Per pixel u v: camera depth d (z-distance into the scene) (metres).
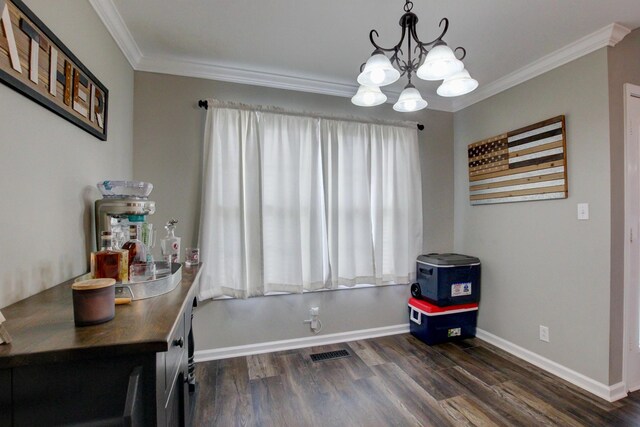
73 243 1.31
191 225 2.37
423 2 1.66
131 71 2.18
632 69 1.99
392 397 1.92
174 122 2.33
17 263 0.95
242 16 1.79
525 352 2.41
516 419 1.71
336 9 1.73
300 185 2.59
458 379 2.12
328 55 2.23
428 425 1.67
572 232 2.08
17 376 0.62
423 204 3.06
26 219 1.00
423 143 3.06
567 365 2.12
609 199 1.88
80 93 1.35
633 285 1.98
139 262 1.12
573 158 2.08
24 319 0.78
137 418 0.66
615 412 1.77
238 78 2.46
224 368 2.26
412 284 2.93
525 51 2.16
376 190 2.79
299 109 2.63
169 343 0.68
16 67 0.92
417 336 2.82
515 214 2.51
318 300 2.67
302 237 2.60
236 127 2.39
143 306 0.90
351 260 2.68
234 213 2.38
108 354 0.63
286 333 2.58
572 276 2.09
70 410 0.64
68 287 1.12
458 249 3.12
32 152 1.03
